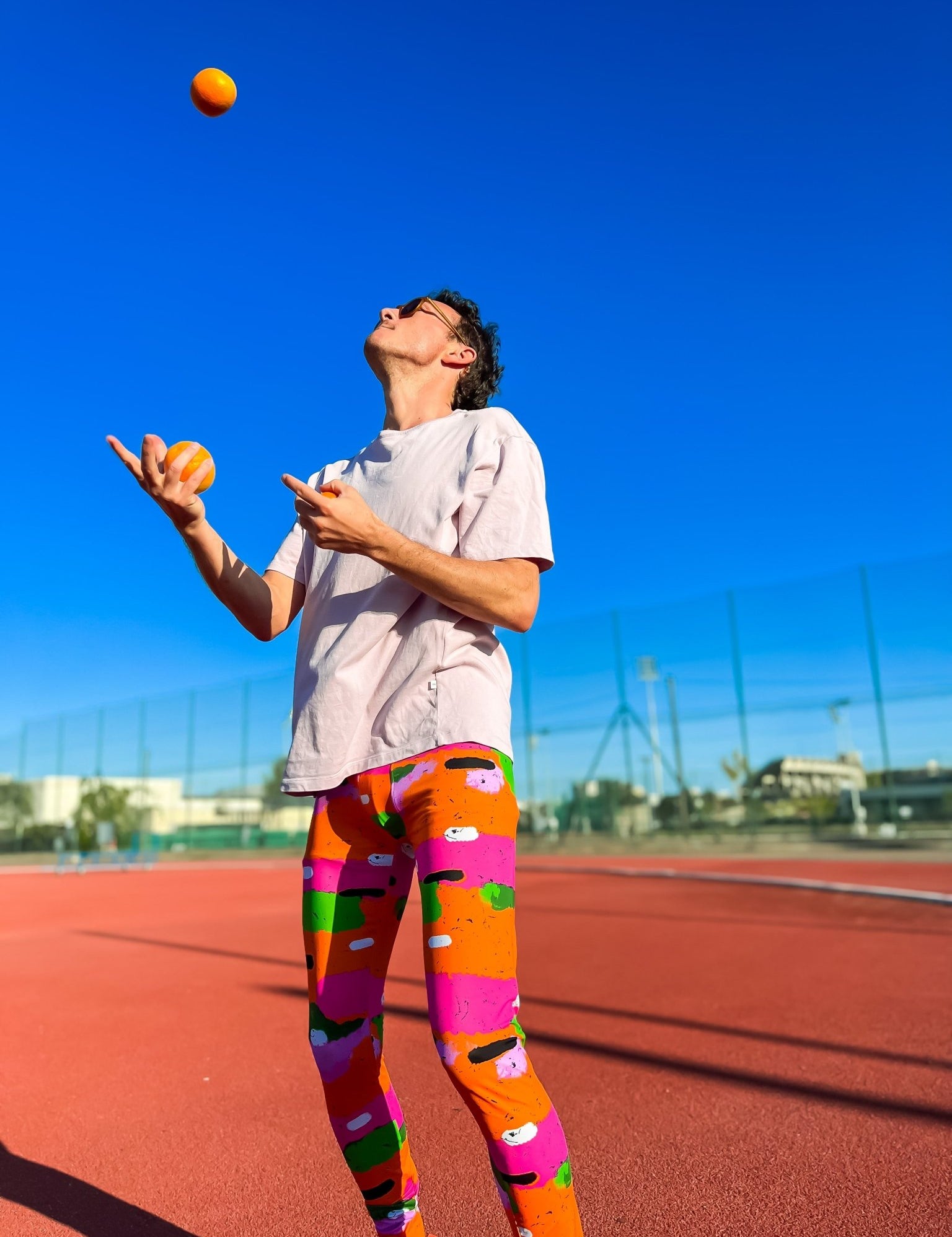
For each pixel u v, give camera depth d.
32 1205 1.95
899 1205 1.78
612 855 17.11
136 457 1.42
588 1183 1.96
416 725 1.30
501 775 1.27
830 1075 2.67
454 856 1.19
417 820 1.25
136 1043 3.38
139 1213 1.90
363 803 1.33
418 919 7.48
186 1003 4.08
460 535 1.42
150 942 6.30
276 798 22.95
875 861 12.72
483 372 1.79
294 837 23.08
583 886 10.22
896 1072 2.67
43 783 26.64
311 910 1.36
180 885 13.08
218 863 20.94
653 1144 2.19
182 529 1.47
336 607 1.47
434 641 1.34
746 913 6.95
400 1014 3.79
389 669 1.38
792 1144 2.15
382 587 1.42
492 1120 1.12
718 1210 1.80
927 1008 3.46
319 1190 2.00
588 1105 2.50
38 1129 2.46
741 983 4.12
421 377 1.67
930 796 15.46
